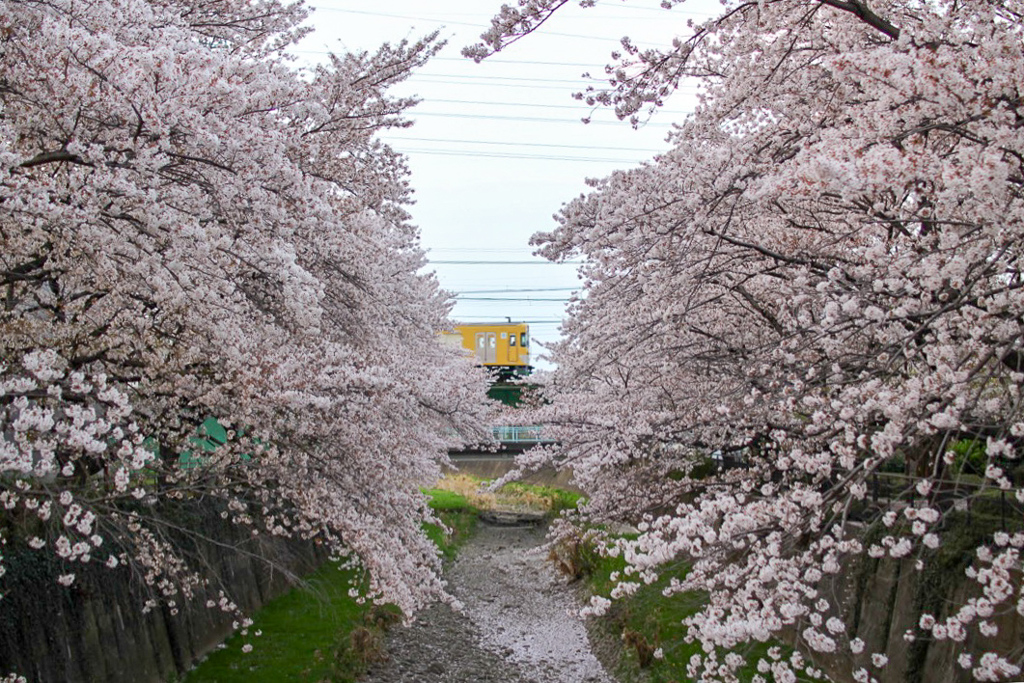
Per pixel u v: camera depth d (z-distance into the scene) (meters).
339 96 11.59
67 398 7.97
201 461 10.28
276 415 9.59
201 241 6.94
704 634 5.73
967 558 8.73
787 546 6.17
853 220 8.91
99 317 8.98
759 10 8.26
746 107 9.66
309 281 7.42
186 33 8.48
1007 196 5.73
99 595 9.83
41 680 8.46
